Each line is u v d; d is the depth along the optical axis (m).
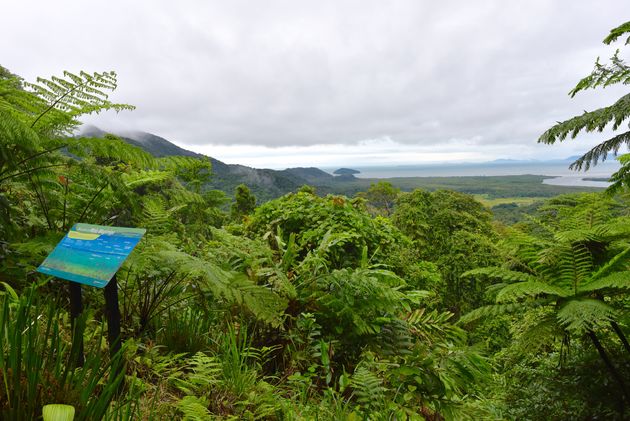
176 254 2.29
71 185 2.95
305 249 5.77
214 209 13.76
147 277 2.55
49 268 1.70
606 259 3.26
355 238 6.05
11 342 1.23
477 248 16.17
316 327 3.00
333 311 3.10
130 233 1.65
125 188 2.68
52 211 2.82
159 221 3.13
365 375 2.39
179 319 2.77
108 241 1.67
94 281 1.52
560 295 2.82
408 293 3.76
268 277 3.29
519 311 3.11
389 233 7.53
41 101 2.62
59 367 1.34
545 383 3.31
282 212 6.75
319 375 2.83
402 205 24.09
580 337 3.34
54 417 0.98
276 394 2.25
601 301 2.85
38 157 2.48
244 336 2.62
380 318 3.13
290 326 3.03
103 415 1.31
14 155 2.42
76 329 1.45
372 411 2.21
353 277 3.07
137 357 2.06
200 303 3.00
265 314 2.30
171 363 2.23
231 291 2.28
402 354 3.00
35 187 2.65
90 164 2.57
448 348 3.08
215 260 3.18
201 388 2.00
